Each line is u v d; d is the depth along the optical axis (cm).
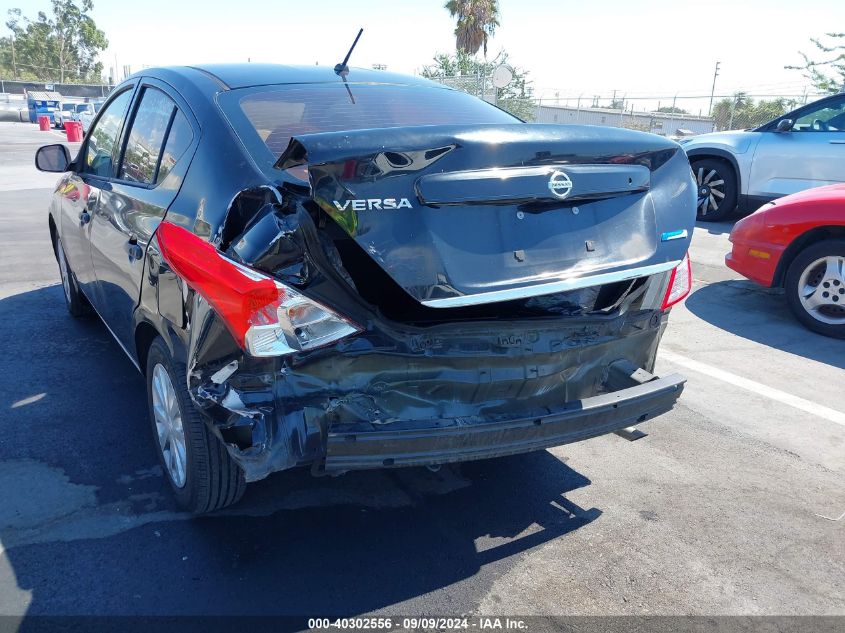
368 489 321
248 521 293
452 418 242
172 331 270
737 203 932
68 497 305
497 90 1922
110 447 348
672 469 351
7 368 441
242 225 240
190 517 294
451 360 248
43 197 1180
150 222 294
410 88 354
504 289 231
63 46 7875
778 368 489
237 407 227
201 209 260
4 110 3928
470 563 274
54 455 339
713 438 385
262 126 282
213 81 316
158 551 272
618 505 317
